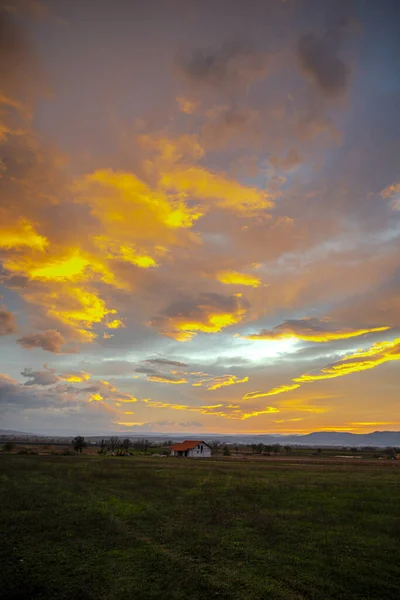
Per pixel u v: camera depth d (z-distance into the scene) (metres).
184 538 12.75
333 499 22.08
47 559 10.48
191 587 8.69
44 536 12.62
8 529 13.45
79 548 11.52
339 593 8.64
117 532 13.31
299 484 28.88
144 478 30.17
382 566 10.51
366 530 14.70
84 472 34.47
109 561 10.41
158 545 11.98
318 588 8.88
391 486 28.62
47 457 58.22
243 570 9.93
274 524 14.96
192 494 22.67
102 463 47.28
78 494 21.89
